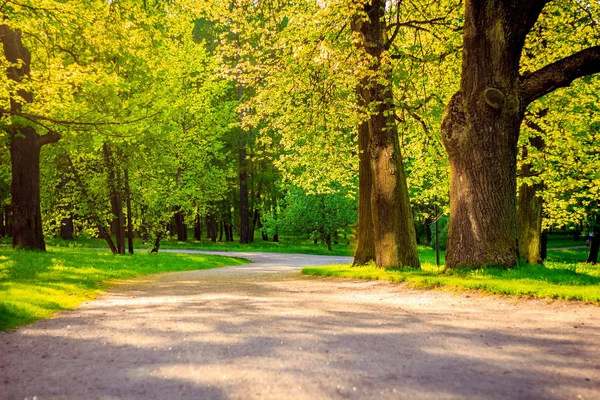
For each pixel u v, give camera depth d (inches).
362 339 178.9
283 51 512.4
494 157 357.4
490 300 275.1
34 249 693.3
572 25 512.7
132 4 558.3
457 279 329.7
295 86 536.4
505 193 358.3
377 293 335.6
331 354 155.8
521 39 351.6
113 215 930.7
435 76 584.7
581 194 737.6
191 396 116.2
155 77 797.2
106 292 379.9
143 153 898.7
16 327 212.5
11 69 643.5
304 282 455.2
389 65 448.5
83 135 696.4
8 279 379.2
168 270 736.3
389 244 509.4
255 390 119.9
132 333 196.2
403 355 153.9
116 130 648.4
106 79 512.7
